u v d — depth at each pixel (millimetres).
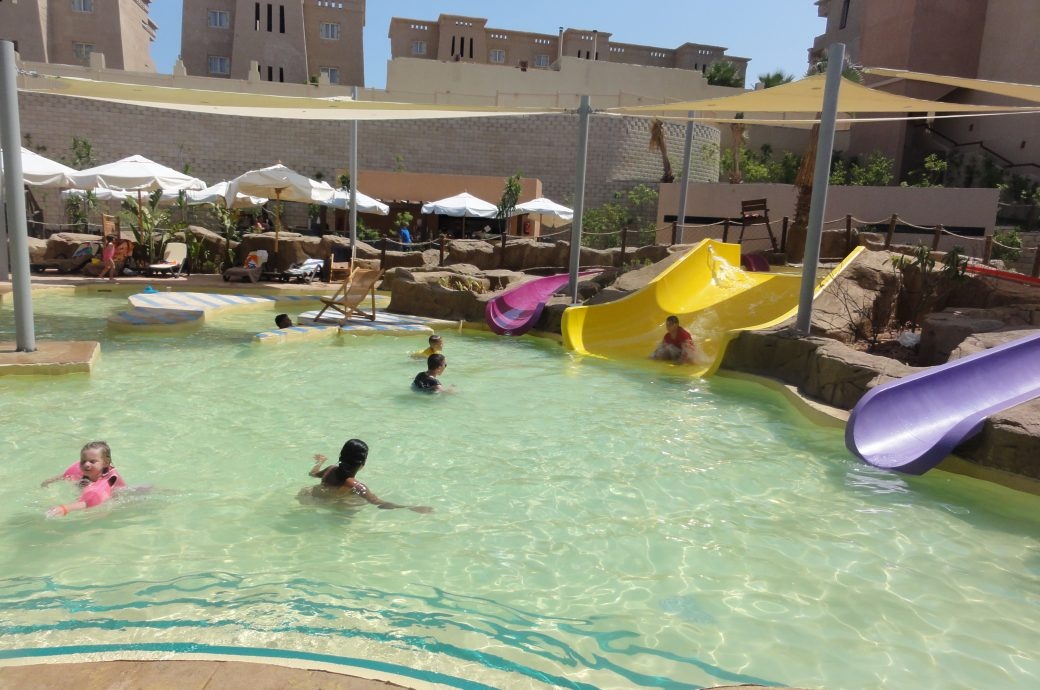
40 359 7586
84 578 3404
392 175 29125
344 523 4223
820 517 4617
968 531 4461
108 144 28922
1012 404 5922
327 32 42562
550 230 32250
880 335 9875
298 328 10516
